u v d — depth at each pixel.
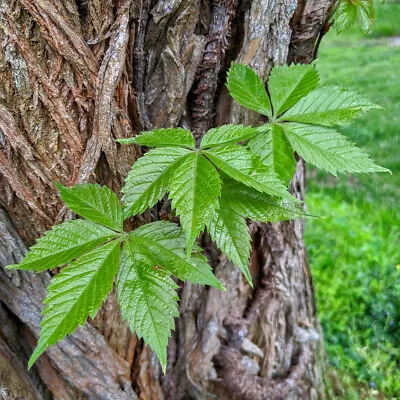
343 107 0.25
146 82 0.31
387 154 1.26
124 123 0.29
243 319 0.44
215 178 0.20
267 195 0.24
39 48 0.25
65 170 0.28
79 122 0.27
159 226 0.23
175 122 0.32
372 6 0.32
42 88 0.26
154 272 0.22
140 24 0.29
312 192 1.12
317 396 0.54
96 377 0.35
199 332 0.42
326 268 0.81
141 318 0.21
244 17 0.30
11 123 0.26
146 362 0.38
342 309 0.73
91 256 0.22
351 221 0.95
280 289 0.45
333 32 2.55
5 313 0.33
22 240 0.29
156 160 0.22
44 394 0.36
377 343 0.67
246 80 0.26
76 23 0.26
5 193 0.28
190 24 0.29
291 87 0.26
